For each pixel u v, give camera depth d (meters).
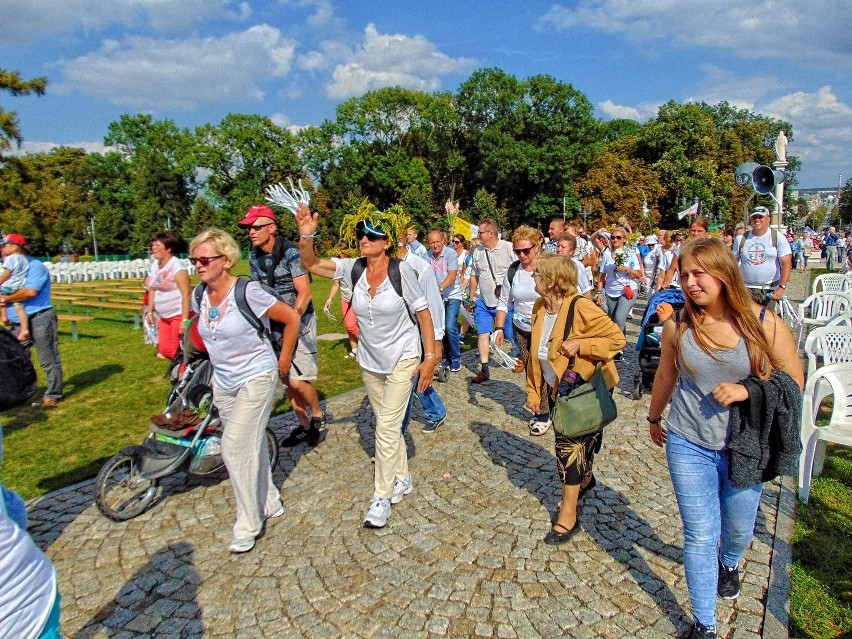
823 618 3.02
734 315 2.52
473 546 3.71
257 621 3.08
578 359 3.53
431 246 7.79
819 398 4.50
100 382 8.28
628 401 6.58
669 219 56.12
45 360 7.14
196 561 3.63
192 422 4.45
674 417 2.80
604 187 51.69
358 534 3.89
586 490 3.91
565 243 5.89
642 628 2.95
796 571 3.41
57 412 6.86
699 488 2.71
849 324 5.93
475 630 2.96
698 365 2.62
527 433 5.66
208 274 3.53
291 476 4.80
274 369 3.79
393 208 3.99
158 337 6.48
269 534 3.92
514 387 7.27
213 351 3.69
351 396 7.04
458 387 7.32
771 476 2.59
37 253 53.28
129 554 3.73
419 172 57.03
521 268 5.86
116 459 4.13
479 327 7.40
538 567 3.47
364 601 3.20
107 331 13.15
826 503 4.21
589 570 3.43
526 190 55.59
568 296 3.80
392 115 59.50
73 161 64.31
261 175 52.94
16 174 28.83
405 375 3.99
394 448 4.01
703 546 2.74
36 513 4.29
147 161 60.84
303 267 4.66
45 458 5.43
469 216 51.97
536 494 4.39
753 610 3.06
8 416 6.73
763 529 3.86
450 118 57.03
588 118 53.28
